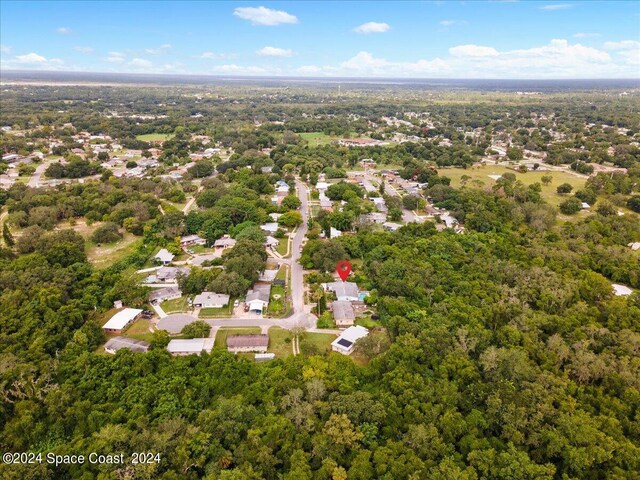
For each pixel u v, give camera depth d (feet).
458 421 230.89
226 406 236.63
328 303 375.04
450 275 395.55
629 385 256.73
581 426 224.74
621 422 236.02
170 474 201.26
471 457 212.23
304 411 235.61
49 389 254.27
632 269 412.57
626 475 206.90
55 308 335.47
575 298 359.25
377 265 415.03
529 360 282.36
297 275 434.30
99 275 390.63
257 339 317.83
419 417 235.20
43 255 411.34
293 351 315.99
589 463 209.56
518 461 208.54
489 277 398.83
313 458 217.77
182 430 227.81
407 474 204.33
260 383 262.88
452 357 279.69
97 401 251.80
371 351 302.66
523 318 321.11
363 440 225.56
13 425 232.32
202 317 356.79
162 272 419.33
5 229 457.27
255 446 217.97
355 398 244.42
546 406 238.07
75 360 279.08
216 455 215.72
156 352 285.02
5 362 265.13
